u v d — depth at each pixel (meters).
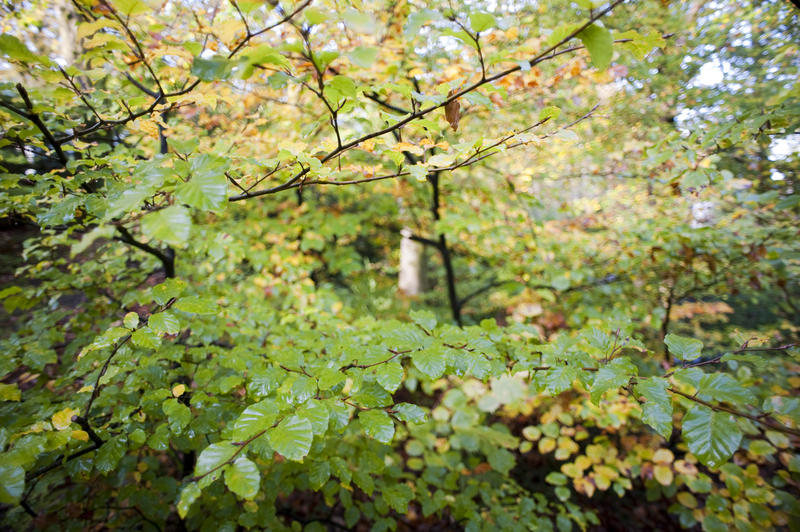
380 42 2.40
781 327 2.47
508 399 2.68
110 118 1.52
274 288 3.24
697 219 2.63
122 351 1.38
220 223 3.73
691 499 2.18
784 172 2.20
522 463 3.71
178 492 1.80
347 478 1.55
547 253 3.34
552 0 2.10
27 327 2.07
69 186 1.43
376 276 6.83
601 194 3.15
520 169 2.85
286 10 1.29
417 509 3.13
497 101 2.19
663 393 1.08
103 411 1.72
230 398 1.71
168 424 1.40
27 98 1.21
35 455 0.99
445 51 2.58
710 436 0.97
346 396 1.31
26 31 2.15
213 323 2.21
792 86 1.82
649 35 0.96
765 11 1.98
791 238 2.24
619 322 1.43
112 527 1.86
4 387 1.22
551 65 2.37
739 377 2.15
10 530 1.78
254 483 0.87
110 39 1.03
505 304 4.75
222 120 2.68
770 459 1.98
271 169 1.52
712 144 2.02
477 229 3.38
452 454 2.68
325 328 2.30
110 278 2.46
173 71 1.60
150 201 1.33
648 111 2.43
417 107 1.34
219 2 1.52
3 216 1.54
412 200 4.51
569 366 1.34
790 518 1.82
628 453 2.67
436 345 1.33
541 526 2.25
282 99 2.83
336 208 4.42
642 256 2.83
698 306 2.72
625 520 3.11
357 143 1.23
